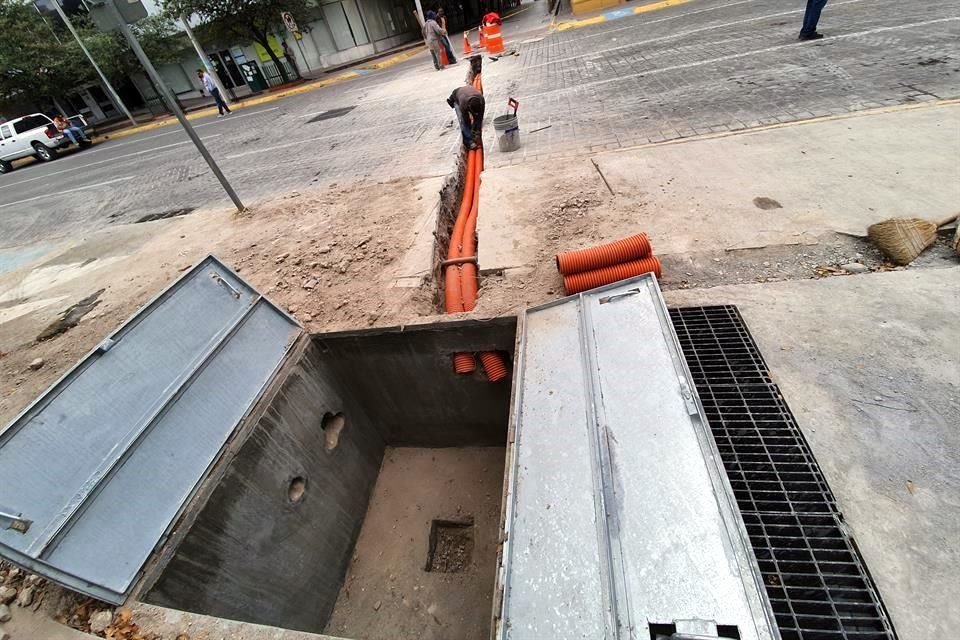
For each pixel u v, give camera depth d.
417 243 5.29
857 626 1.80
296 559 3.62
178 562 2.75
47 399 2.50
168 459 2.88
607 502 2.00
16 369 5.00
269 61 23.22
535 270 4.21
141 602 2.47
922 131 4.71
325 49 23.34
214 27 19.22
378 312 4.40
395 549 4.22
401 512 4.46
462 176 7.26
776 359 2.89
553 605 1.79
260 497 3.35
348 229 5.98
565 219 4.82
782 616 1.86
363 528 4.42
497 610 1.88
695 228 4.19
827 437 2.43
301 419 3.80
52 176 15.48
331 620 3.89
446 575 3.96
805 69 7.14
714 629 1.53
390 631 3.73
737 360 2.94
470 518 4.26
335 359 4.20
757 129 5.65
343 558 4.12
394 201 6.43
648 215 4.54
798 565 2.01
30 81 19.67
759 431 2.53
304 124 12.74
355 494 4.40
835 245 3.63
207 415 3.15
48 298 6.40
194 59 23.72
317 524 3.87
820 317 3.07
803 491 2.24
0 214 11.93
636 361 2.54
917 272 3.21
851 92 5.95
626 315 2.85
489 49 14.55
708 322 3.23
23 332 5.68
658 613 1.63
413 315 4.29
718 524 1.79
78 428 2.57
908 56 6.60
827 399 2.61
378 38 23.95
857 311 3.05
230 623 2.26
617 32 13.59
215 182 9.69
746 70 7.79
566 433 2.38
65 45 19.64
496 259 4.50
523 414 2.59
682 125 6.32
